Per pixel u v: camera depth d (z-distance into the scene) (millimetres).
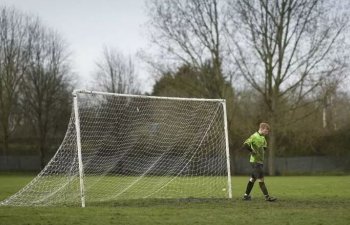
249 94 70500
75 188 23609
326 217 13648
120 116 33062
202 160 34656
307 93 60031
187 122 35000
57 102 77875
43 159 75688
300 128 67750
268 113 62406
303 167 70062
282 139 71938
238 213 14797
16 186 34094
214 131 34812
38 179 22281
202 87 66125
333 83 59156
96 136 31031
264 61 60906
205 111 35188
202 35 64562
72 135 19859
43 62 77812
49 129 77688
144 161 32844
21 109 78500
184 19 64688
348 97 73125
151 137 33844
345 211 15258
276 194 24109
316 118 68312
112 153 31219
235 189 28312
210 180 33375
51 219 13352
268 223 12547
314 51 58844
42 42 77875
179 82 66000
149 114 34188
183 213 14820
